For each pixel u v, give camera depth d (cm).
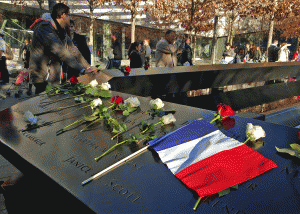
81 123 149
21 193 156
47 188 104
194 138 118
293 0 1395
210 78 386
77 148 119
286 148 107
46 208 125
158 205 79
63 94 213
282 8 1419
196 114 157
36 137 133
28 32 1278
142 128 136
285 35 2030
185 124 141
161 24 1680
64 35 305
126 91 285
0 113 173
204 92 498
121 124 127
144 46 977
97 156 111
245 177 89
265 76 491
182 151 109
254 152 104
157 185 89
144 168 100
